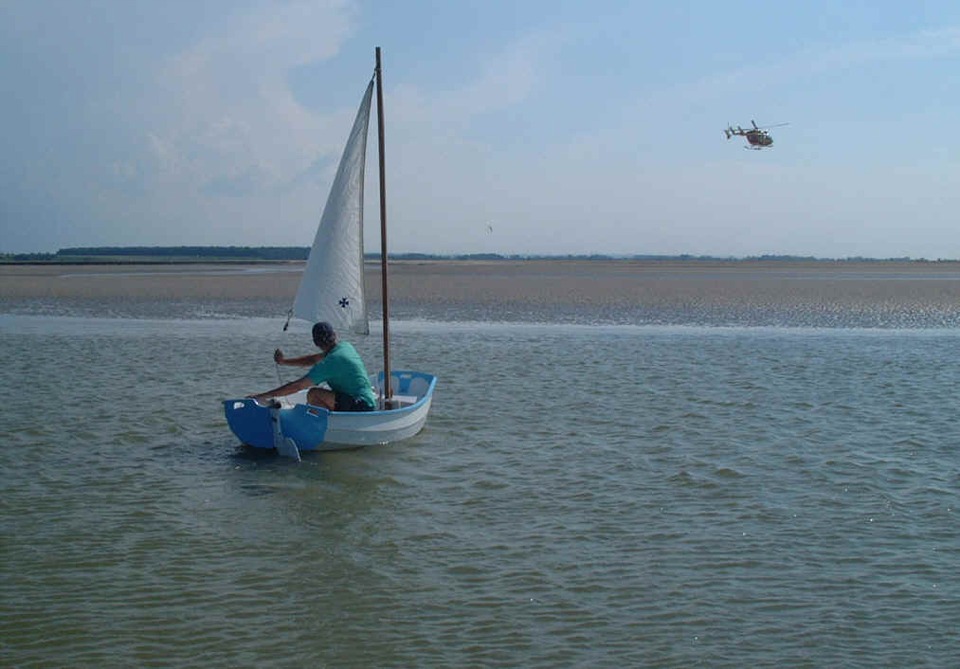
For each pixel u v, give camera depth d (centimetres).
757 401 1969
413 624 856
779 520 1159
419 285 6003
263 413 1469
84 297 4838
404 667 775
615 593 929
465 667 775
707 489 1297
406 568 995
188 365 2452
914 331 3462
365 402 1564
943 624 863
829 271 9731
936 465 1427
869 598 921
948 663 789
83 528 1113
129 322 3675
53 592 920
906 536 1102
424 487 1312
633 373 2362
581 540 1085
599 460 1460
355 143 1666
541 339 3142
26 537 1078
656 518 1167
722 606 900
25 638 820
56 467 1395
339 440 1509
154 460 1451
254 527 1129
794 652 807
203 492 1281
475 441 1596
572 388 2133
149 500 1236
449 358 2642
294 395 1714
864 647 817
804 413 1839
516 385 2173
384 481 1341
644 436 1631
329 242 1689
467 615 877
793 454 1496
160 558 1016
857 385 2183
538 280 6850
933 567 1003
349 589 935
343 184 1670
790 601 912
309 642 818
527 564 1007
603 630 846
